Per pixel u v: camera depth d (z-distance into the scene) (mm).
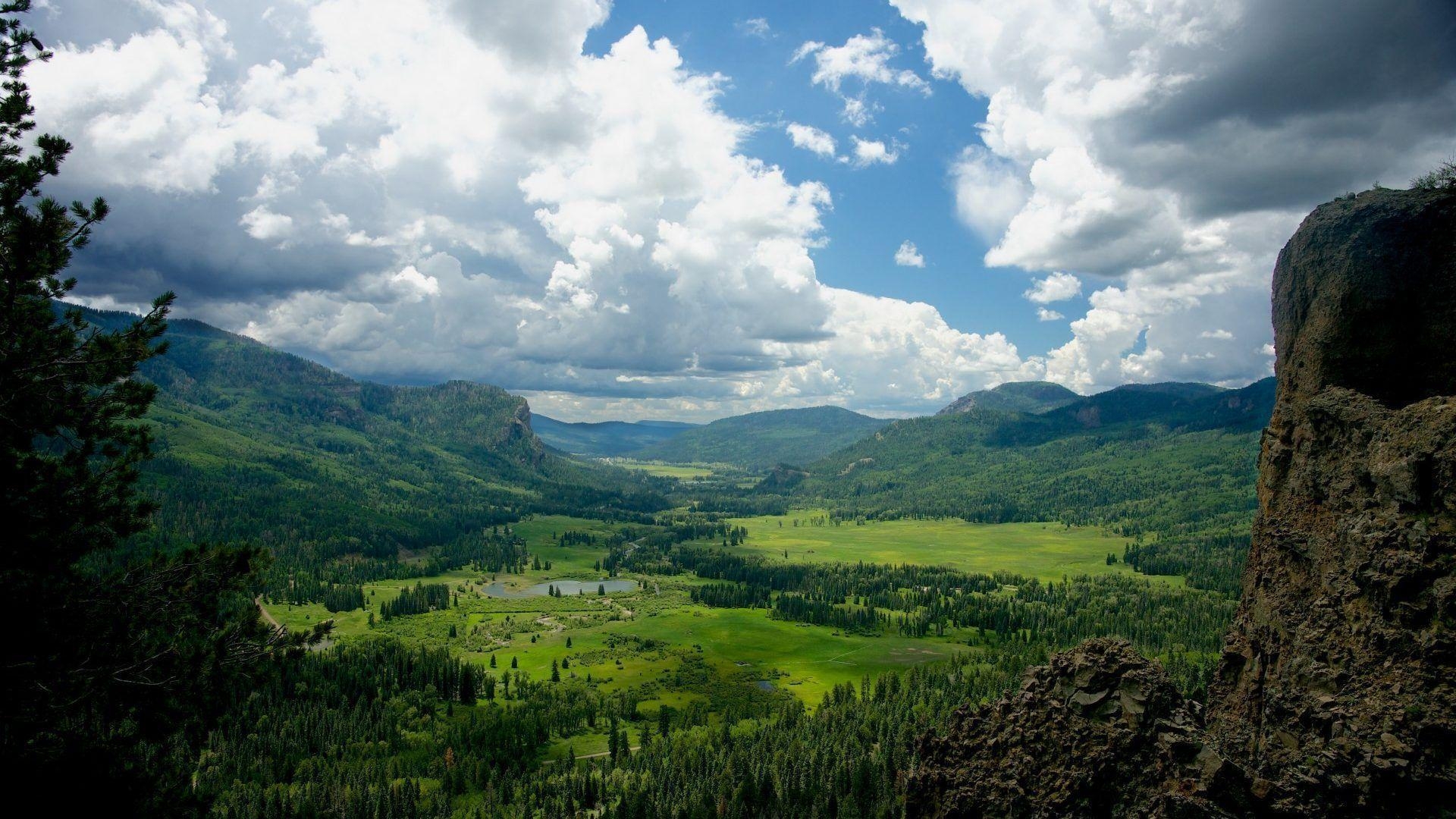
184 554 39781
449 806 156000
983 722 51969
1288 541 45156
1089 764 44625
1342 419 43344
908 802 52125
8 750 31234
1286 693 41000
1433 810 33781
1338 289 47312
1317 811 37156
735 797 141875
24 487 33656
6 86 35812
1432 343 44500
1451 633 34812
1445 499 36812
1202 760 41281
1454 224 45375
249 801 149625
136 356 36875
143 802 33969
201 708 37094
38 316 34375
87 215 35938
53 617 33781
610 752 184375
